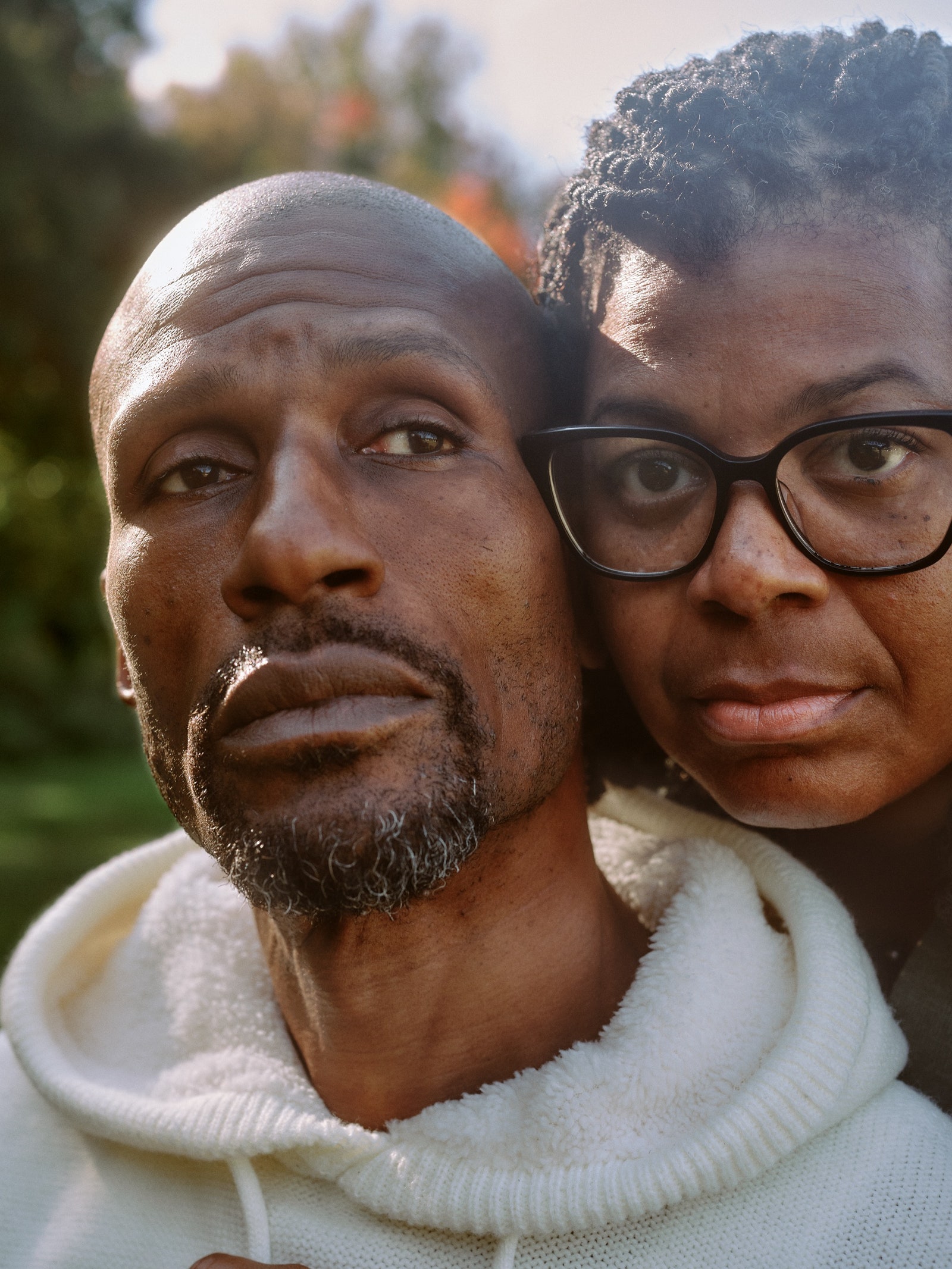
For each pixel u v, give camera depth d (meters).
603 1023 1.32
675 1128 1.18
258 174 13.32
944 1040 1.37
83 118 9.65
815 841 1.48
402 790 1.10
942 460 1.22
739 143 1.26
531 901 1.28
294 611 1.13
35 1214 1.38
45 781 13.35
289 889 1.10
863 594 1.23
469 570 1.20
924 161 1.24
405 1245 1.20
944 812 1.41
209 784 1.16
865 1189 1.17
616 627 1.37
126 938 1.62
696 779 1.41
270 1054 1.36
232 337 1.21
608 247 1.37
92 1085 1.39
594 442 1.31
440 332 1.25
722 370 1.25
